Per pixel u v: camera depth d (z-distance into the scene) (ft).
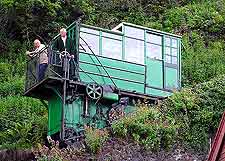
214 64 85.05
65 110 59.72
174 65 68.39
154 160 55.52
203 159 56.03
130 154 55.77
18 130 67.97
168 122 58.75
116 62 64.39
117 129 57.72
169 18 102.37
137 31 67.10
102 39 64.39
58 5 103.65
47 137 61.46
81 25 63.36
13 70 93.09
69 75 60.70
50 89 61.93
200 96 61.31
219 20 99.66
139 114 58.90
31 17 103.81
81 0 106.42
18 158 60.08
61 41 64.39
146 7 108.06
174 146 57.31
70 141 57.98
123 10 108.68
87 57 62.69
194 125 59.31
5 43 102.12
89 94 60.29
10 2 103.04
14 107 76.13
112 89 61.77
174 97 61.16
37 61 62.08
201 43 93.91
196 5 105.19
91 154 55.57
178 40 69.72
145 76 65.57
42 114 76.18
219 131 34.47
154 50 67.62
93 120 60.59
